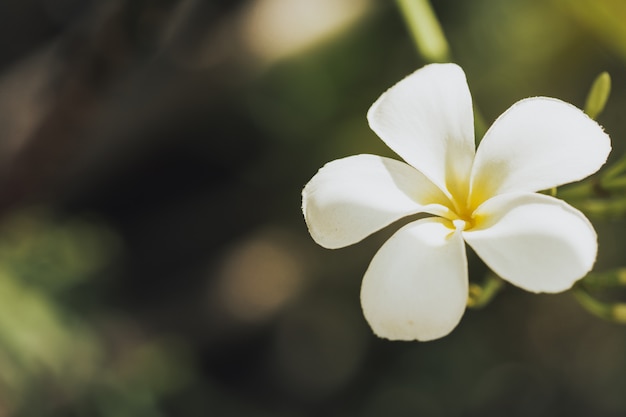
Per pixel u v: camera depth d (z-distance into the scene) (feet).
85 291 2.89
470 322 4.50
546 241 1.42
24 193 2.05
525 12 3.54
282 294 4.28
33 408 2.57
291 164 4.15
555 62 3.59
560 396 4.53
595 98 1.71
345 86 3.74
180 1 1.85
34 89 2.14
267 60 3.17
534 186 1.47
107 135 3.30
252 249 4.29
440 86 1.50
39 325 2.66
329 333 4.43
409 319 1.42
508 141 1.49
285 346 4.35
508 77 3.67
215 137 4.03
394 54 3.64
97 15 1.89
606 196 1.71
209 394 3.31
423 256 1.44
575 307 4.57
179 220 4.31
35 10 3.78
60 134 1.97
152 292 4.15
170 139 3.90
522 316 4.55
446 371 4.46
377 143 3.82
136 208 4.24
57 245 2.83
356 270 4.33
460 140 1.50
